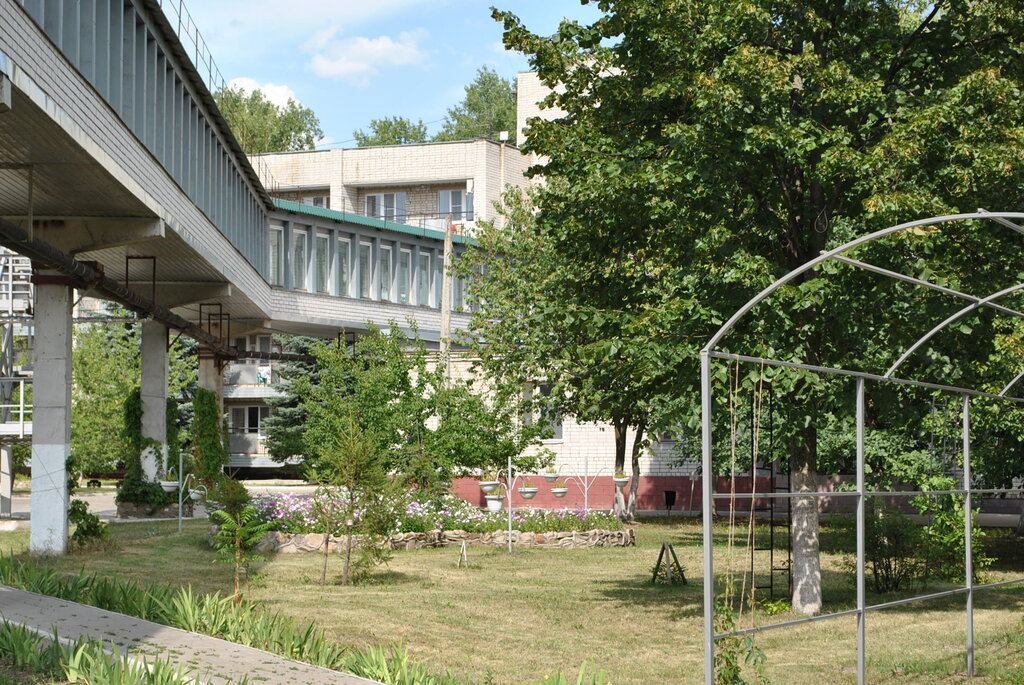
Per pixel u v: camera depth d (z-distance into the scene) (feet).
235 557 49.16
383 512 61.00
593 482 129.70
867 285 45.44
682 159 44.88
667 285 52.65
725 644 32.04
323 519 60.29
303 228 160.35
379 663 31.30
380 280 173.78
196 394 110.73
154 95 70.13
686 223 47.37
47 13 49.60
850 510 111.96
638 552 79.87
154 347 100.94
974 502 70.28
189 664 31.50
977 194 45.42
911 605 54.60
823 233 49.85
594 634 45.19
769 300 42.42
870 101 45.39
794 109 49.14
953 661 39.96
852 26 49.62
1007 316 50.37
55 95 48.57
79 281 68.69
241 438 193.57
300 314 157.48
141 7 66.54
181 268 91.50
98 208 67.10
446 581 61.82
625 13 50.01
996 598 57.41
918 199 41.70
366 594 55.31
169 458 103.55
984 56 49.26
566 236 52.95
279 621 43.68
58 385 67.26
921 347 46.96
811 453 50.42
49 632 35.50
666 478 129.08
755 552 79.15
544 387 109.91
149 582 56.39
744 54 43.45
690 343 44.86
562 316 49.73
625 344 45.47
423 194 216.74
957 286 42.98
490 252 111.96
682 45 48.93
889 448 75.20
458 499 90.84
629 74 51.98
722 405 44.62
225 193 99.60
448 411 93.61
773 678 36.78
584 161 50.19
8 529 85.61
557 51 53.11
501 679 35.76
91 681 28.58
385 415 94.94
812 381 43.16
